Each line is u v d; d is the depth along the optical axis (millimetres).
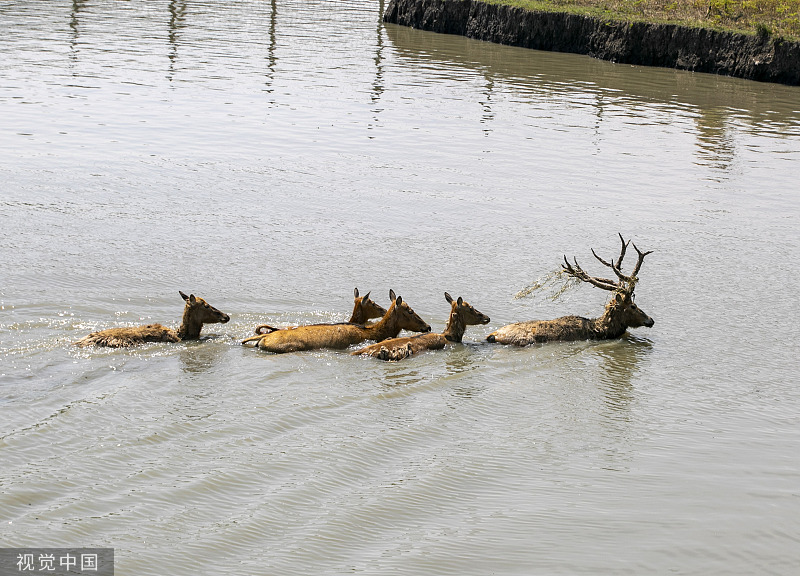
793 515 11000
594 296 19125
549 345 16641
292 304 17703
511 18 54594
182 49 50219
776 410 14000
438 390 14320
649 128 35375
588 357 16078
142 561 9445
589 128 35156
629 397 14359
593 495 11289
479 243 22016
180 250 20500
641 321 17047
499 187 27125
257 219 23094
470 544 10125
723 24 47844
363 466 11719
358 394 13938
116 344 15109
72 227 21719
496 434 12875
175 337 15680
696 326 17609
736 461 12336
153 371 14367
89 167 27203
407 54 50969
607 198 26406
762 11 49094
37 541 9664
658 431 13172
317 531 10211
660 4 52906
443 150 31297
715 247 22375
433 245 21734
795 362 15945
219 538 9945
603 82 44250
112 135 31250
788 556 10164
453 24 58906
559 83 43812
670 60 48438
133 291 17922
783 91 43062
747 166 30375
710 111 38656
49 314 16531
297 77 43594
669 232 23484
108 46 50094
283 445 12125
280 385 14086
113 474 11109
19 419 12359
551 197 26297
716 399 14359
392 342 15578
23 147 29016
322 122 34781
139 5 67188
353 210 24250
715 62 46844
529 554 9984
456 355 15938
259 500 10750
